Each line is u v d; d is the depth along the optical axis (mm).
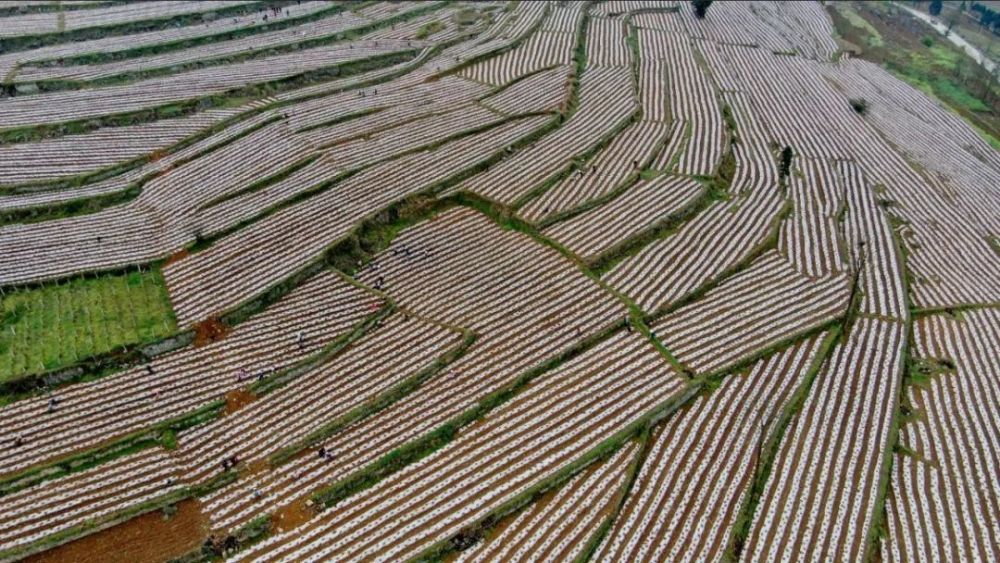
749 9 125375
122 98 75875
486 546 38031
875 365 50594
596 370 48000
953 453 44875
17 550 36750
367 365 47500
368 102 77562
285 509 39312
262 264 54469
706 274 57344
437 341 49219
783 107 90188
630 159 71062
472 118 74812
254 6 101562
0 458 41094
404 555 37062
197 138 69875
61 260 54781
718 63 100438
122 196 62781
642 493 40906
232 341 48844
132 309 50719
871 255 63031
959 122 93750
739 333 51906
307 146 68375
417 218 61125
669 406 45438
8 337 48188
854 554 38250
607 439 43125
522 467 41625
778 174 73188
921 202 73938
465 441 43219
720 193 68562
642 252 59156
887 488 42312
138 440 42375
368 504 39781
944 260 65625
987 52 127562
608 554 37656
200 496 40000
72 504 39156
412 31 98688
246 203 60625
